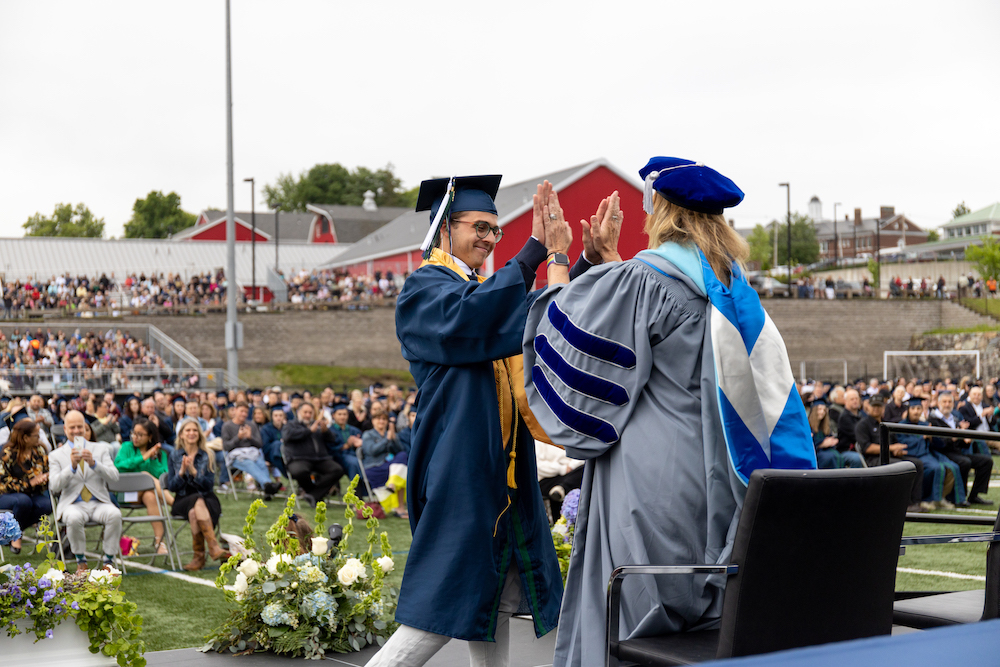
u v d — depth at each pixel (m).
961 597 3.21
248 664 5.42
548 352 2.69
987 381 22.58
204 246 58.53
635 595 2.58
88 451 8.53
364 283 44.59
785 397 2.58
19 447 9.41
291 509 6.10
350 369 41.28
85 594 4.75
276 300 43.72
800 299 44.59
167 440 13.03
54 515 8.33
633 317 2.63
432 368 3.32
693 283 2.62
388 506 12.08
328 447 13.34
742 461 2.51
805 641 2.37
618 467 2.64
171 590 7.70
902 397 12.93
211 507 8.89
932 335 45.53
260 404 16.02
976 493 13.34
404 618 3.18
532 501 3.45
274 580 5.78
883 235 104.62
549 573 3.44
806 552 2.33
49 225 105.81
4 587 4.61
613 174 39.38
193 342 40.12
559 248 3.21
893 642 1.19
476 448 3.22
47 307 42.72
